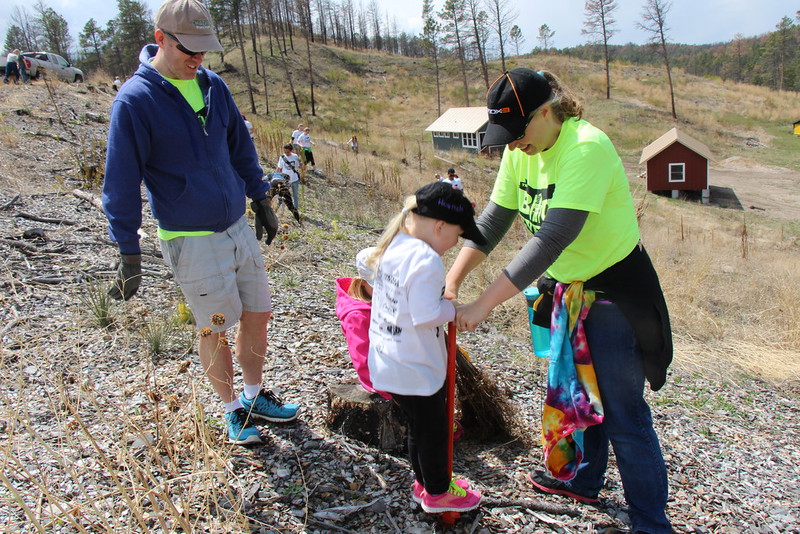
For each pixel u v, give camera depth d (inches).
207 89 102.7
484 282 289.3
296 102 2055.9
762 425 167.2
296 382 146.6
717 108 2114.9
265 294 114.5
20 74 873.5
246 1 2556.6
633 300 90.7
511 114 85.2
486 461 123.9
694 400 182.1
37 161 413.1
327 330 189.6
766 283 401.1
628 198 91.9
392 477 110.7
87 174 381.1
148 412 116.5
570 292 93.7
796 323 266.2
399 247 88.4
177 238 101.7
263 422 123.4
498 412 130.6
